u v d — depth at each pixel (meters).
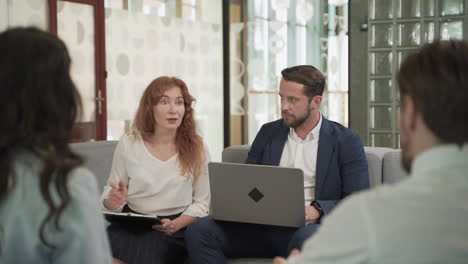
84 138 5.81
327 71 6.34
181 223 2.54
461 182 0.79
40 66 0.96
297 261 0.87
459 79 0.81
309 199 2.60
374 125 4.20
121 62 6.10
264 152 2.73
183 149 2.69
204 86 6.75
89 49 5.87
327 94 6.34
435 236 0.76
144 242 2.43
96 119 5.95
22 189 0.94
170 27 6.44
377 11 4.14
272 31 6.50
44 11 5.46
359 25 4.30
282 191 2.26
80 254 0.95
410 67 0.86
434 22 3.97
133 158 2.67
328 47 6.32
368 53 4.18
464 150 0.81
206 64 6.77
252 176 2.30
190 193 2.70
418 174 0.82
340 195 2.56
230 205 2.38
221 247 2.45
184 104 2.73
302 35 6.41
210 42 6.78
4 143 0.94
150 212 2.62
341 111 6.34
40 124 0.97
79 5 5.76
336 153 2.55
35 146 0.96
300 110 2.58
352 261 0.78
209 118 6.81
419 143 0.85
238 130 6.68
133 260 2.38
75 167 0.98
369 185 2.57
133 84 6.20
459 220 0.77
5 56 0.96
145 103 2.70
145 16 6.24
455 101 0.80
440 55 0.84
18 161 0.95
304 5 6.38
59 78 0.99
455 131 0.81
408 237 0.76
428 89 0.82
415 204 0.78
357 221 0.79
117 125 6.15
